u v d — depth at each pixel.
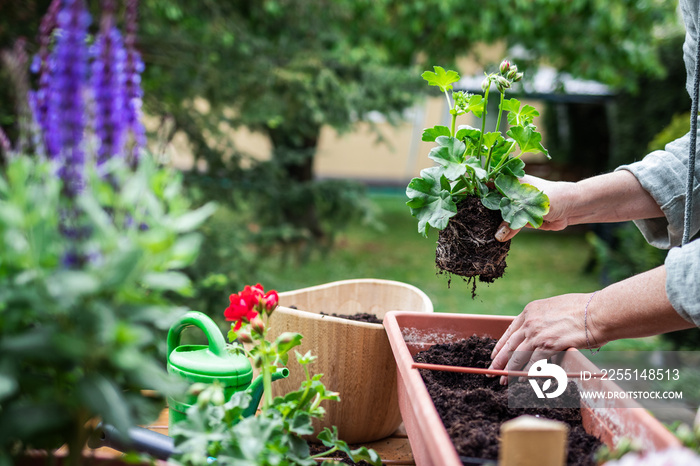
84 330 0.57
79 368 0.61
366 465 0.96
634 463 0.56
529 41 5.54
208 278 2.93
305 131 4.25
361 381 1.00
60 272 0.57
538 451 0.54
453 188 1.05
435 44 5.80
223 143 3.75
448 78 1.06
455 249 1.06
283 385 1.04
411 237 8.64
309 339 1.00
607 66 5.41
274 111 3.57
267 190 4.05
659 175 1.10
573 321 0.89
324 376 1.01
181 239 0.61
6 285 0.57
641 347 3.15
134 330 0.56
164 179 0.62
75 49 0.59
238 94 3.59
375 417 1.03
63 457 0.69
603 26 5.23
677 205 1.09
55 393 0.61
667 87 5.34
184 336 2.87
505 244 1.07
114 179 0.62
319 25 4.45
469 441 0.73
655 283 0.82
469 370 0.85
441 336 1.10
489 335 1.11
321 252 4.72
